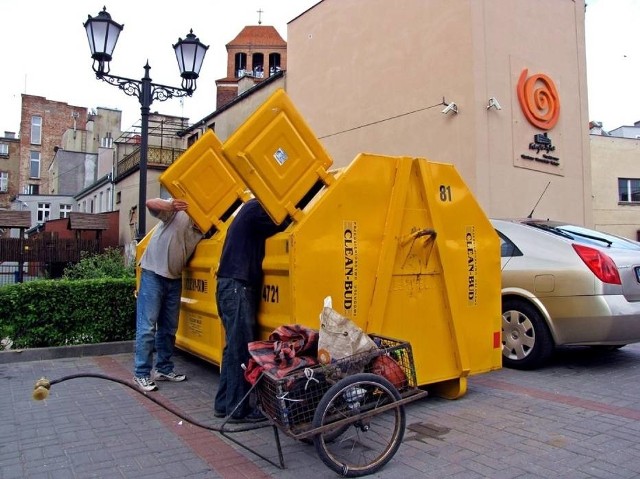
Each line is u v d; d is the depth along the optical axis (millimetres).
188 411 4867
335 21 18422
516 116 14602
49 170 70125
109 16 9656
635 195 31078
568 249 6047
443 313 4926
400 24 15734
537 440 4031
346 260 4312
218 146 6055
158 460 3750
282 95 4211
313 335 3643
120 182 30578
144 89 9914
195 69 10461
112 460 3750
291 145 4203
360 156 4469
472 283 5121
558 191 15836
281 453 3605
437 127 14445
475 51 13625
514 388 5453
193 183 5902
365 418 3525
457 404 4945
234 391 4426
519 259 6340
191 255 6086
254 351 3734
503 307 6414
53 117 76562
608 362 6605
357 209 4402
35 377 6078
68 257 24875
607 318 5652
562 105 16203
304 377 3402
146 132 9898
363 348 3594
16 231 44719
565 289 5891
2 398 5230
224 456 3818
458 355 4941
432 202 4828
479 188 13422
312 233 4156
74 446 4008
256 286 4645
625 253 6023
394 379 3717
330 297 4055
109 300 7617
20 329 7141
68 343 7363
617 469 3512
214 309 5512
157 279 5828
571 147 16500
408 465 3623
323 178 4332
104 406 4992
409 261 4711
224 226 5871
